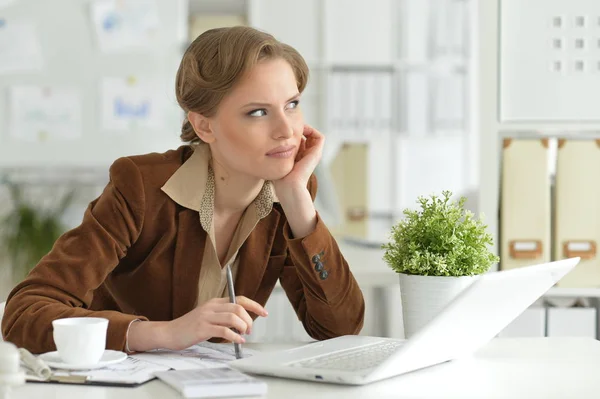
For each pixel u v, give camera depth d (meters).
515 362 1.41
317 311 1.68
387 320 2.76
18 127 4.97
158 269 1.70
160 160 1.71
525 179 2.26
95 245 1.59
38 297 1.50
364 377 1.19
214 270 1.70
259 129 1.53
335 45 5.87
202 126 1.61
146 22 5.01
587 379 1.28
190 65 1.57
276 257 1.77
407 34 5.91
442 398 1.14
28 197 4.95
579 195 2.25
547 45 2.28
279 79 1.53
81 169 5.00
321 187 3.56
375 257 2.88
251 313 1.80
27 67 4.96
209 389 1.14
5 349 1.05
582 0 2.28
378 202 5.96
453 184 6.00
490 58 2.28
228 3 5.70
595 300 2.27
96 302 1.80
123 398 1.14
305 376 1.24
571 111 2.28
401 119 5.91
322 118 5.86
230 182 1.67
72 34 4.98
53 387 1.20
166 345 1.41
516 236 2.26
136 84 5.01
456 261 1.51
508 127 2.28
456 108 5.96
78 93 5.00
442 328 1.23
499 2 2.27
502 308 1.36
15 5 4.95
